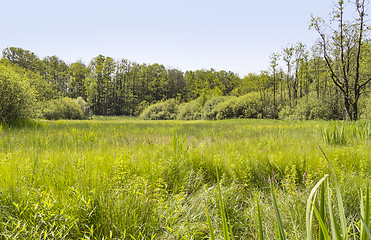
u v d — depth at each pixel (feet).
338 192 3.83
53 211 7.73
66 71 318.24
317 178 12.18
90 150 18.93
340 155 15.90
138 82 336.90
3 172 10.53
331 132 22.91
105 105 305.32
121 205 8.27
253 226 8.79
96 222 7.81
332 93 111.14
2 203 8.07
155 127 48.91
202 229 8.39
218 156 15.51
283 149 18.98
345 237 3.60
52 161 13.20
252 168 13.89
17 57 294.05
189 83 339.36
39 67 291.58
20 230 6.79
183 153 16.07
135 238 7.13
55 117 152.15
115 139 29.53
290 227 8.16
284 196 10.30
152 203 8.91
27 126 40.14
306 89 136.67
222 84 296.30
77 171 11.12
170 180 12.42
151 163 13.48
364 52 71.41
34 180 10.03
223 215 4.03
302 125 49.55
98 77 297.94
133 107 311.27
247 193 12.30
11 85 43.68
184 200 10.33
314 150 17.95
